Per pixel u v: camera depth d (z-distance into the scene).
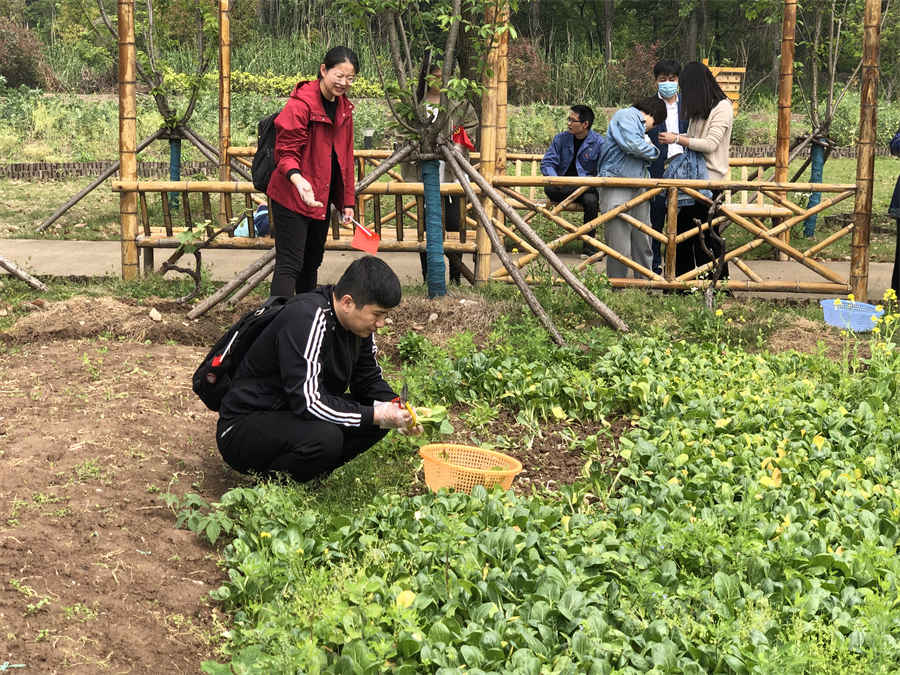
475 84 7.13
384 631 3.17
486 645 3.05
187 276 8.68
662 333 7.00
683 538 3.69
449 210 8.45
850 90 29.28
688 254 8.64
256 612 3.28
